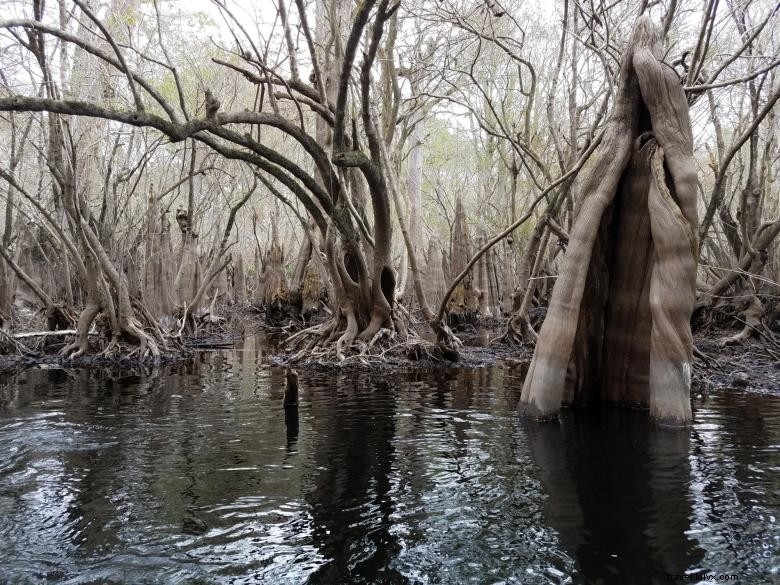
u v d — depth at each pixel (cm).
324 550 353
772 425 645
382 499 431
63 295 1594
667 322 655
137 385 938
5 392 866
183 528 382
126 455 537
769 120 1569
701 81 1007
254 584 316
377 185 1047
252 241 4238
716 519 392
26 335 1295
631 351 743
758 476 474
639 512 405
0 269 1375
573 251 706
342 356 1159
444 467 504
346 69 858
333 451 551
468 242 2114
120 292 1265
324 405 771
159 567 333
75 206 1194
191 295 1912
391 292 1231
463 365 1200
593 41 1116
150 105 1627
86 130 1426
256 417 695
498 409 744
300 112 1081
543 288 2000
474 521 393
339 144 957
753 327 1310
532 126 2311
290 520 394
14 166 1321
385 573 327
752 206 1380
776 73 1380
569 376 756
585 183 723
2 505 418
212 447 563
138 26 1481
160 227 1692
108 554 347
